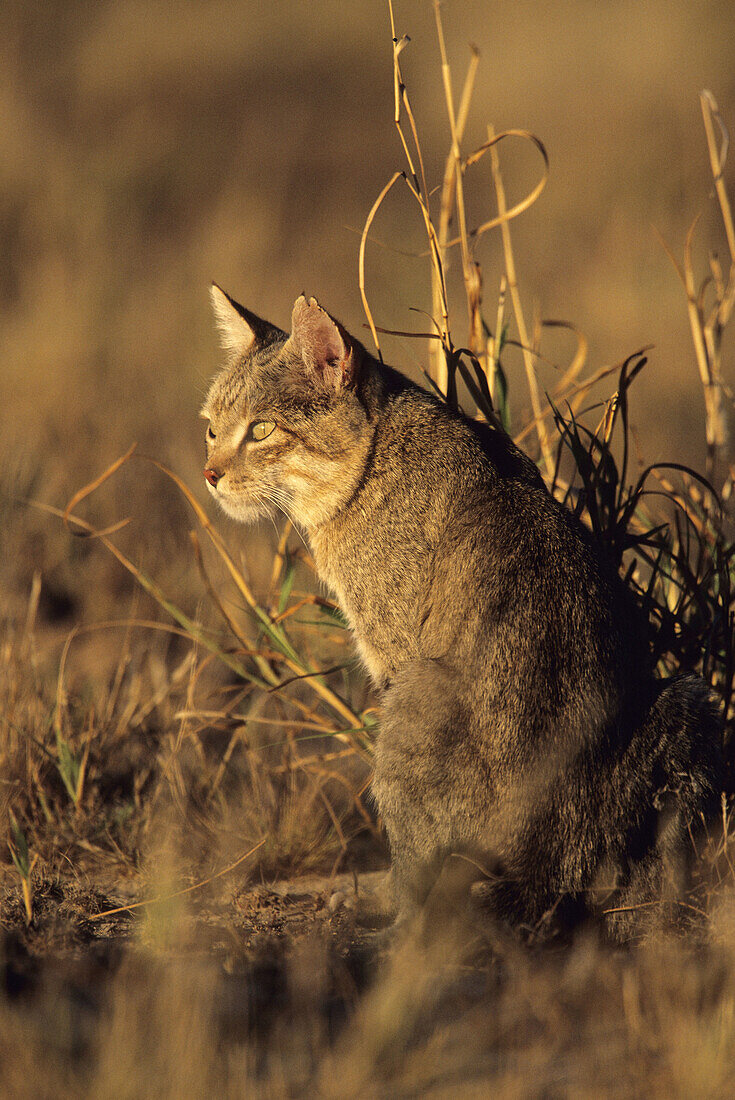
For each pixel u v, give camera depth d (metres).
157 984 6.33
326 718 10.43
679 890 7.15
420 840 7.48
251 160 31.67
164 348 19.98
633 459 16.23
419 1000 6.11
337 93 37.62
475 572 7.73
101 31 38.62
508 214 9.68
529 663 7.31
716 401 10.27
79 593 13.74
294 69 38.34
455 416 8.79
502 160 31.81
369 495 8.60
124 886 8.55
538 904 7.07
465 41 40.47
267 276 24.33
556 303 22.98
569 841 7.13
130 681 11.54
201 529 14.53
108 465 15.91
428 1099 5.34
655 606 8.74
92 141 30.75
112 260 23.92
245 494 9.29
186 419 17.47
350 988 6.50
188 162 30.22
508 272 10.38
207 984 6.43
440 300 9.34
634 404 18.45
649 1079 5.50
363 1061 5.48
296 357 9.07
